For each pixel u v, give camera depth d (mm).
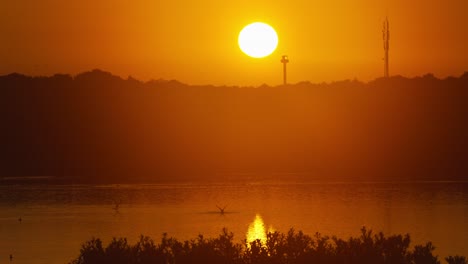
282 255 77188
